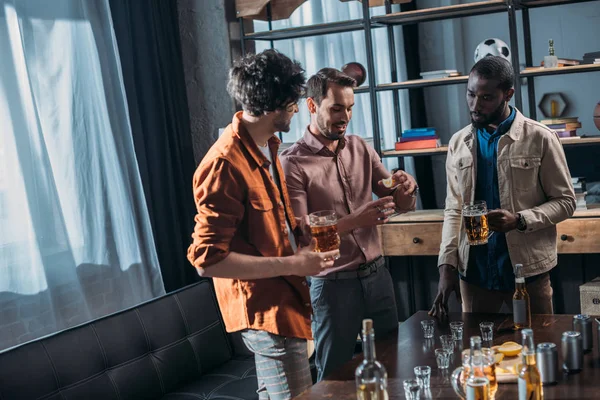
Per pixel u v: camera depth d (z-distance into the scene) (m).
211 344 3.28
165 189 3.88
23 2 3.21
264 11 4.40
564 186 2.70
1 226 3.04
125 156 3.70
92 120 3.49
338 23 4.24
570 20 4.75
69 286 3.27
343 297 2.85
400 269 4.48
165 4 4.07
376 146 4.31
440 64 5.12
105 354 2.81
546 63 4.03
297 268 2.04
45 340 2.64
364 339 1.61
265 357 2.12
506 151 2.74
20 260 3.10
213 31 4.18
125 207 3.65
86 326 2.80
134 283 3.67
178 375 3.07
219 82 4.20
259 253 2.11
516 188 2.74
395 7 5.10
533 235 2.73
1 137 3.06
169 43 4.08
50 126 3.32
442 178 5.20
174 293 3.23
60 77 3.37
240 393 2.95
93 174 3.48
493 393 1.80
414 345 2.36
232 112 4.20
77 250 3.41
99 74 3.55
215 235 1.99
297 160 2.87
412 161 5.12
